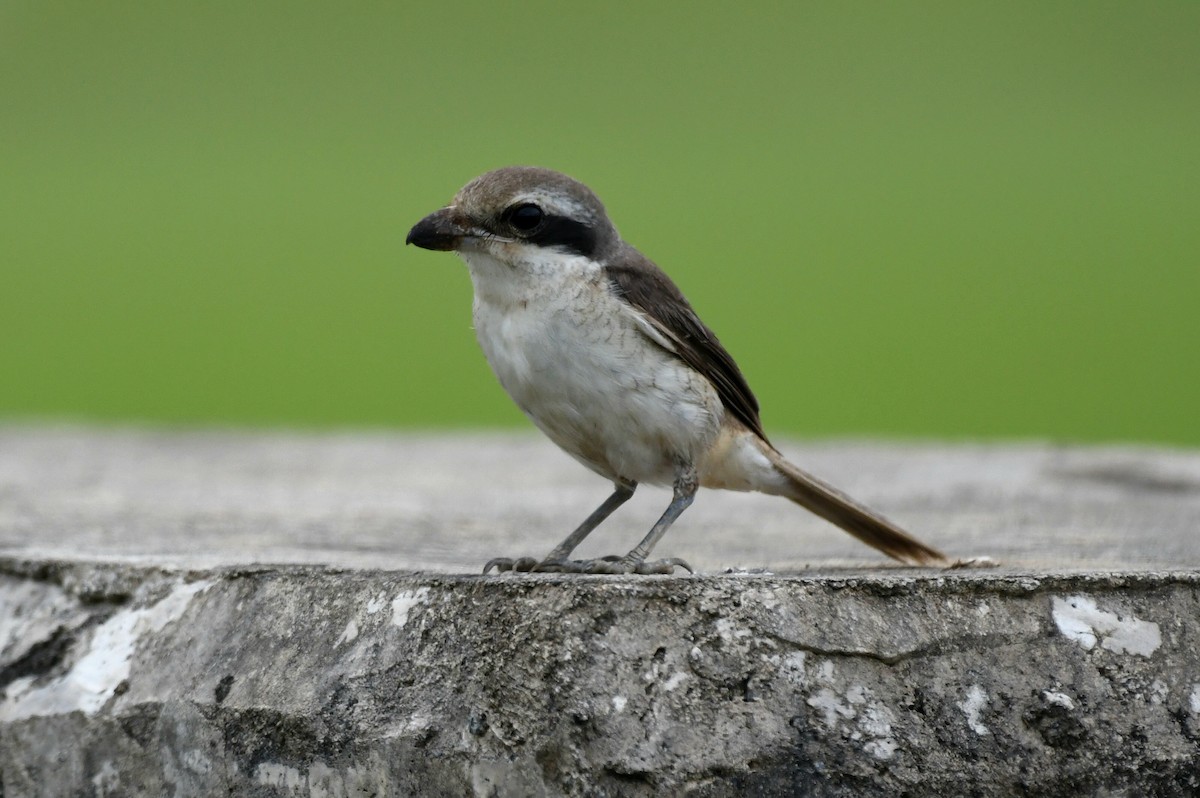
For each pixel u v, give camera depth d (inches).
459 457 597.6
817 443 620.1
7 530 389.1
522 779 249.8
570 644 252.1
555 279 311.7
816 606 260.4
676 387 310.0
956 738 257.9
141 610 307.9
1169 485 488.7
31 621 320.8
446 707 255.8
